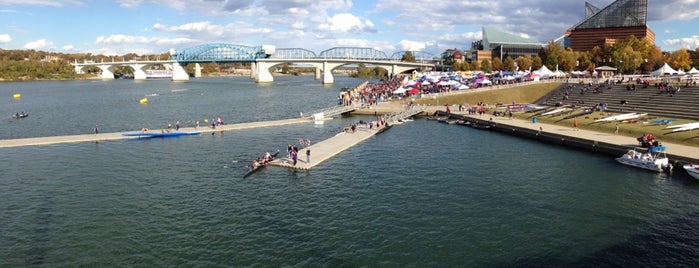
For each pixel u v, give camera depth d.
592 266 30.23
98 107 131.25
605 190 45.97
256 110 122.44
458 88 128.00
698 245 33.31
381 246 33.03
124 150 65.12
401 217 38.56
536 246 33.19
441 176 51.28
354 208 40.75
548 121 83.06
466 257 31.42
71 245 33.44
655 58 170.38
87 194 44.91
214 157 61.00
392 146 68.56
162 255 31.73
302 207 41.00
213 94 182.75
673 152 55.19
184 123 96.62
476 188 46.75
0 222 37.69
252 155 62.28
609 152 61.19
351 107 109.44
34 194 44.94
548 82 123.88
